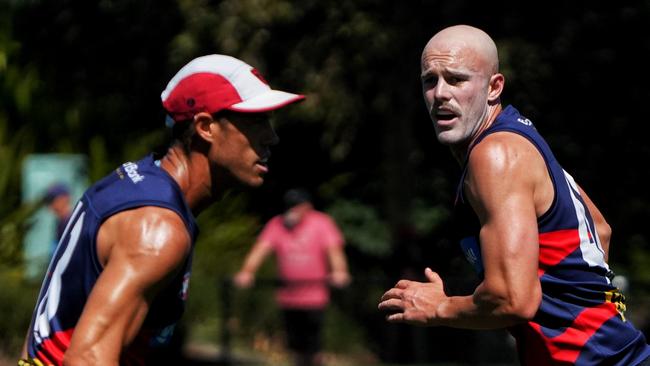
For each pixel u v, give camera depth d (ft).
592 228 39.09
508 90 134.41
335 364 111.75
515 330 38.86
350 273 149.59
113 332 34.42
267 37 129.08
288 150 160.25
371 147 160.15
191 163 37.93
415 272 114.42
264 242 102.94
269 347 115.03
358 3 131.54
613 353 38.29
